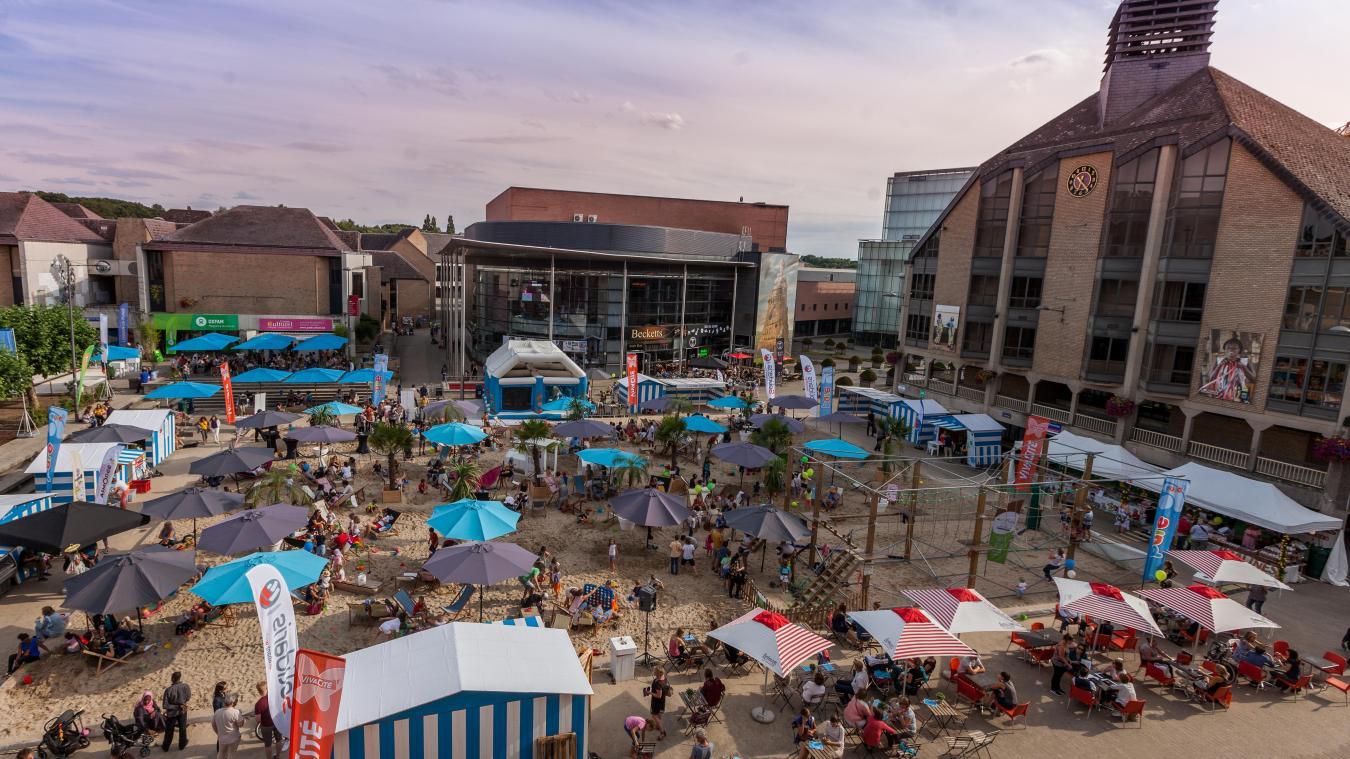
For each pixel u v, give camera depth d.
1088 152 35.97
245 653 17.41
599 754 14.33
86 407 39.06
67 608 15.30
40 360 39.94
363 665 12.84
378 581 21.16
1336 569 25.16
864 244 96.75
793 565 24.12
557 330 61.41
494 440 37.81
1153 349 32.81
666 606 20.97
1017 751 15.21
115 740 13.25
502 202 88.00
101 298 62.25
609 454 29.34
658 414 46.66
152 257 56.88
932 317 46.38
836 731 14.20
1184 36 37.44
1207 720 16.70
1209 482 27.36
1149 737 15.91
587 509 27.67
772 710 16.16
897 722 15.23
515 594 21.11
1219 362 30.45
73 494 23.69
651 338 64.38
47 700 15.22
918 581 24.08
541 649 13.77
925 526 29.44
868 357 87.62
